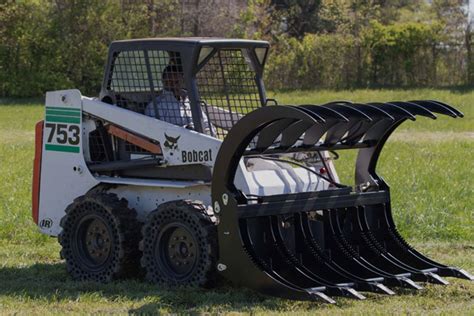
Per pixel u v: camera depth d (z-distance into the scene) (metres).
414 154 23.69
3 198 16.41
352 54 50.38
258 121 9.07
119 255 10.22
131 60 10.75
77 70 50.06
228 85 10.84
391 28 50.19
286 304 9.12
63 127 11.02
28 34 49.50
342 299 9.34
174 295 9.43
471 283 10.09
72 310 9.00
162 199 10.41
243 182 9.87
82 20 49.88
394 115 9.98
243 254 9.26
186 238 9.78
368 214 10.52
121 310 8.95
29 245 12.99
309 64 50.12
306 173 10.49
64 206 11.05
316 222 10.08
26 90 49.62
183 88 10.48
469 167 20.61
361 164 10.80
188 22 53.88
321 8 65.62
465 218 14.30
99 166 10.76
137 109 10.82
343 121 9.36
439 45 49.66
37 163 11.30
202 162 9.91
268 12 61.25
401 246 10.46
